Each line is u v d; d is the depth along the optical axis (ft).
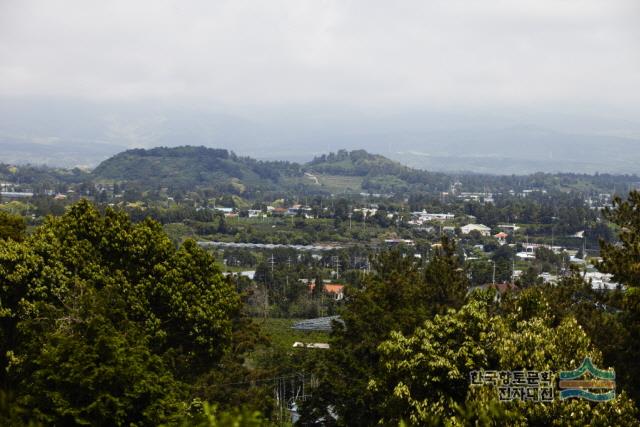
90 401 61.52
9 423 50.19
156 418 64.13
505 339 62.08
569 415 53.42
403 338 71.36
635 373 67.82
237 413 39.32
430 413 60.90
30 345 73.46
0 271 84.43
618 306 73.87
